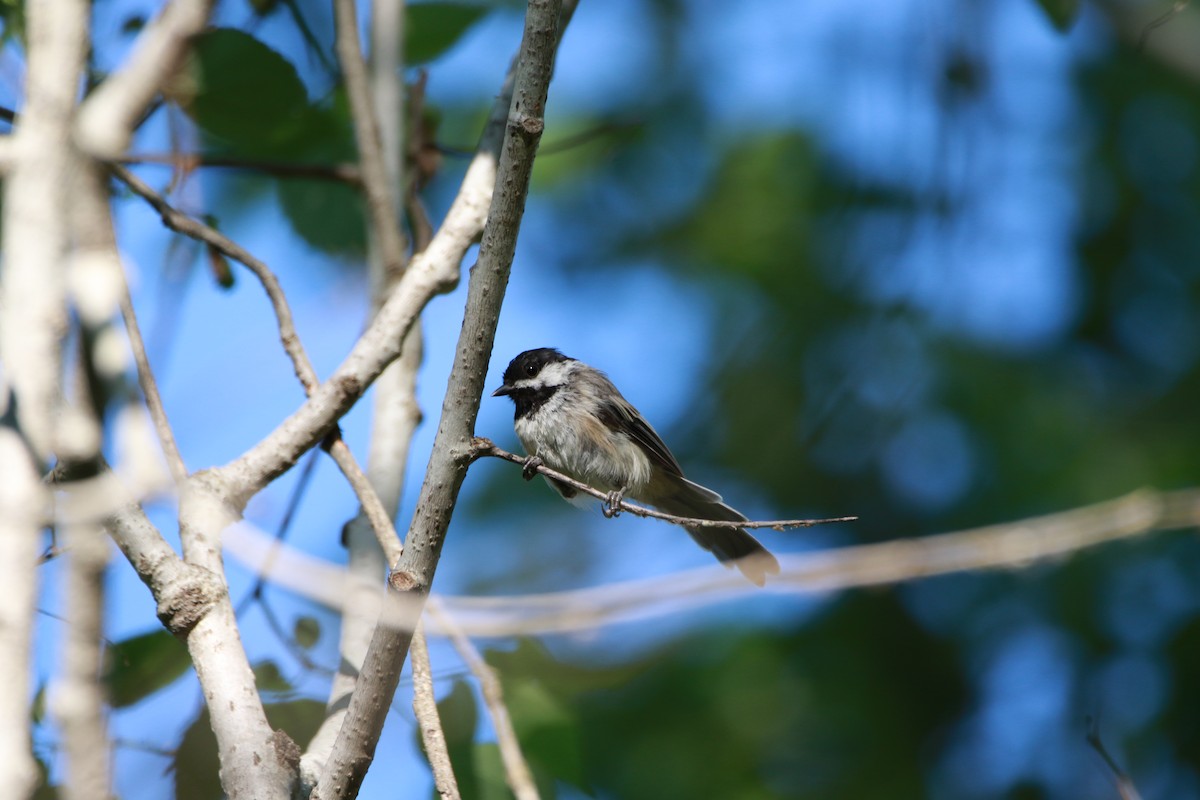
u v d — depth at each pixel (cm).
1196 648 1183
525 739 678
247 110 739
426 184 883
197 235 678
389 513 665
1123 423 1264
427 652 556
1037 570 1212
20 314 474
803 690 1191
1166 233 1365
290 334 670
